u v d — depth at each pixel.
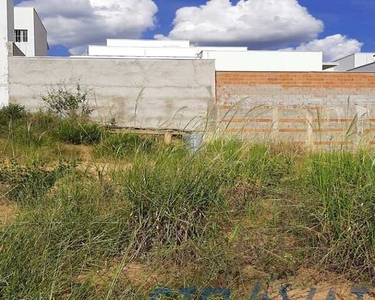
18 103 16.06
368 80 16.50
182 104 16.58
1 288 2.55
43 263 2.74
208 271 3.03
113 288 2.68
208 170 3.75
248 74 16.45
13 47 16.66
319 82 16.42
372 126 4.54
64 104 15.73
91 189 3.86
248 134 4.83
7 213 3.76
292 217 3.67
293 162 4.51
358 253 3.28
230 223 3.62
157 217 3.45
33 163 5.27
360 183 3.48
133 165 3.80
